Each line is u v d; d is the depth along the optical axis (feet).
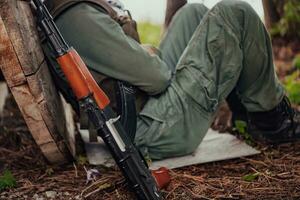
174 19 9.07
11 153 8.87
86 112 7.09
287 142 8.94
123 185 7.65
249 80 8.51
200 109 8.11
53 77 8.11
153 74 7.87
